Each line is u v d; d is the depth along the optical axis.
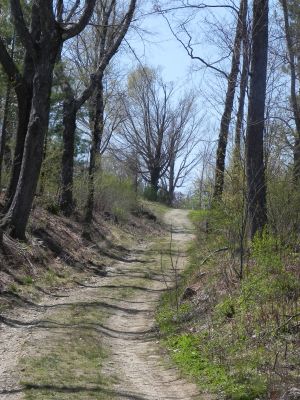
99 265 21.47
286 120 17.17
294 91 18.05
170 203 67.75
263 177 13.44
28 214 18.00
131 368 9.72
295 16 19.66
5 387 7.99
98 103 26.20
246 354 9.20
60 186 25.30
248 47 13.34
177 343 11.09
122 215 35.28
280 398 7.31
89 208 26.06
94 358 10.04
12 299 13.62
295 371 8.15
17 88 18.48
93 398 7.75
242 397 7.67
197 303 13.30
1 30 20.05
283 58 17.97
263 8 13.39
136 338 12.05
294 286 10.66
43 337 11.00
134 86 63.50
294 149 15.85
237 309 11.16
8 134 24.08
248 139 13.52
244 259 13.03
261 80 13.57
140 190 64.62
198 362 9.66
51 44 17.30
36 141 17.55
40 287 15.63
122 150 65.12
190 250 23.11
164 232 38.66
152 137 66.81
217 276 13.91
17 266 15.96
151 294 17.08
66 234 22.44
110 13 25.31
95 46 27.05
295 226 13.44
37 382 8.24
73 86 27.83
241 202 14.15
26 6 20.50
